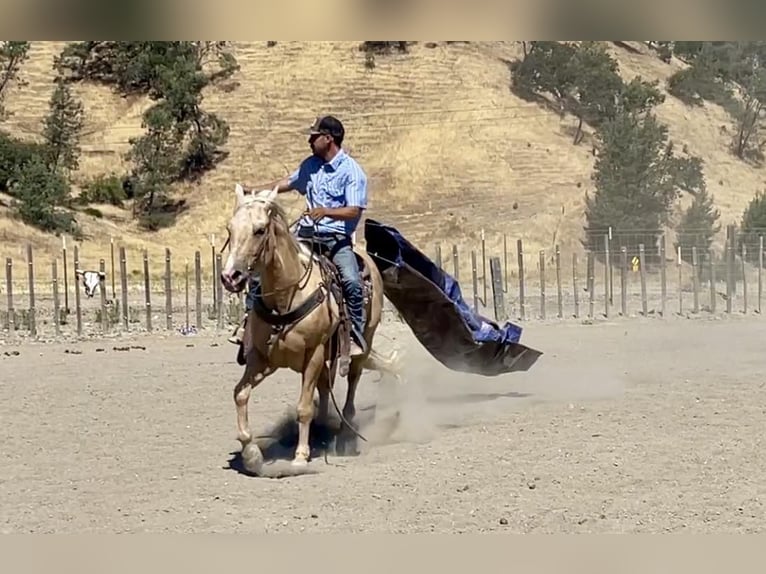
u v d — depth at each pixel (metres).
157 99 59.34
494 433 11.09
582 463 9.55
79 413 12.92
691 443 10.33
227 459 10.20
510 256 46.03
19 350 21.09
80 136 57.03
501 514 7.98
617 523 7.74
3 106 58.41
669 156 51.72
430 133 56.59
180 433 11.59
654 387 14.24
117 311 26.39
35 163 48.50
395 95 59.72
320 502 8.43
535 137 56.41
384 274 11.78
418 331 12.50
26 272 41.53
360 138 56.81
